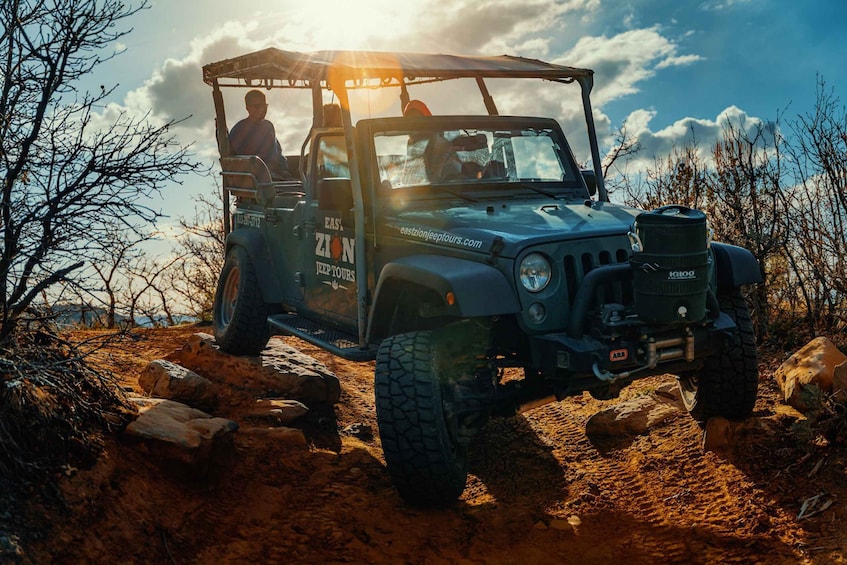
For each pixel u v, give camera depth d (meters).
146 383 5.73
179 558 3.68
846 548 3.50
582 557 3.85
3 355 3.81
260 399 5.93
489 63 5.54
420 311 4.69
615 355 4.02
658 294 3.93
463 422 4.47
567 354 4.01
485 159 5.63
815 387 4.52
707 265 3.98
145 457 4.21
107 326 7.56
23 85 3.99
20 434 3.61
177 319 11.41
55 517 3.42
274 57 5.39
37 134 3.99
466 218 4.74
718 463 4.55
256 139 8.23
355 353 5.03
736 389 4.73
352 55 5.41
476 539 4.09
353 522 4.23
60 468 3.67
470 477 5.03
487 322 4.36
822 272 6.30
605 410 5.51
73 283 4.02
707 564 3.63
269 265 6.71
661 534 3.98
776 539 3.73
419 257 4.63
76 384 4.19
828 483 4.03
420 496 4.27
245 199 7.47
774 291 6.87
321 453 5.23
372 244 5.23
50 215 3.95
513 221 4.58
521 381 4.66
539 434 5.62
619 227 4.43
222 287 7.18
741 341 4.74
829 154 6.21
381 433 4.21
